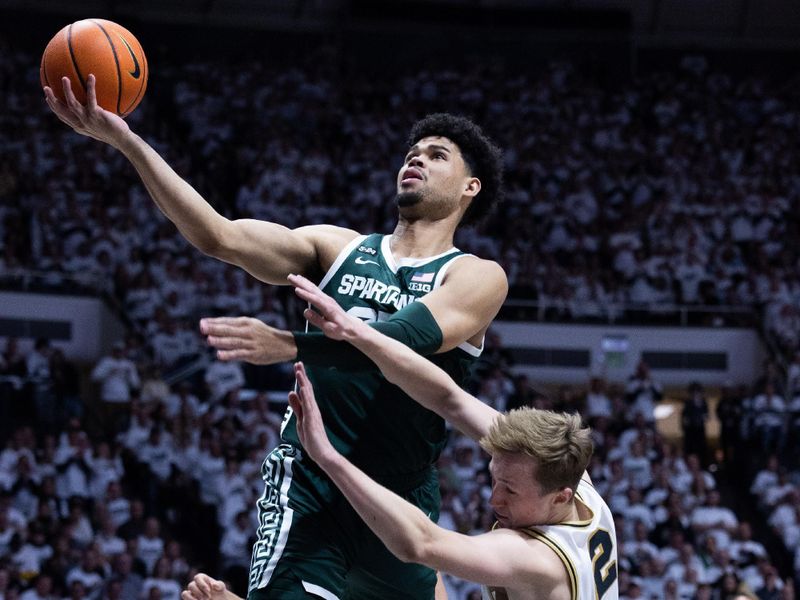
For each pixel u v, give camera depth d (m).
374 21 20.80
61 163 15.43
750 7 21.88
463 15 21.06
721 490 13.53
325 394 3.17
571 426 2.67
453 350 3.20
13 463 10.60
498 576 2.51
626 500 11.68
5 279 13.86
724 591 10.56
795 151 19.34
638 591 10.10
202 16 20.44
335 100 19.25
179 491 11.20
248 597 3.08
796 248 17.19
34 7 19.39
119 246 14.52
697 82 20.98
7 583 9.19
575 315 15.99
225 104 18.58
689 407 14.14
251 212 16.47
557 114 19.47
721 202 17.75
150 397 12.23
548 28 21.19
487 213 3.50
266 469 3.21
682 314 16.20
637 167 18.27
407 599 3.26
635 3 21.69
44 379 12.09
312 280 3.33
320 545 3.08
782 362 15.35
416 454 3.21
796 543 12.02
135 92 3.01
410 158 3.39
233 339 2.63
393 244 3.33
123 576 9.58
